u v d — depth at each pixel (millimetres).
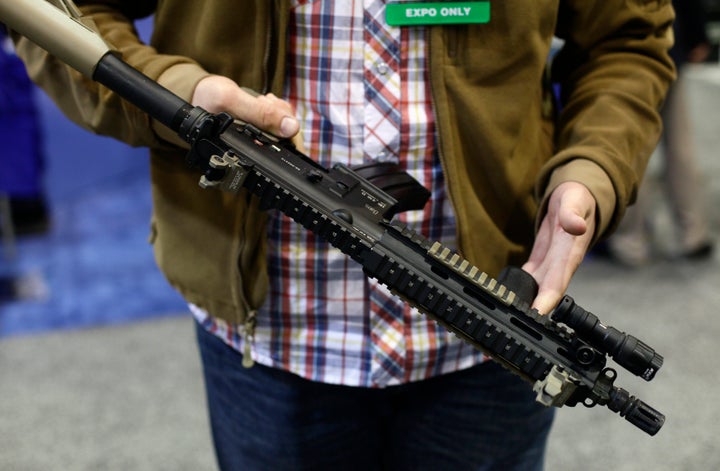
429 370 795
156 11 789
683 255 2691
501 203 778
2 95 2383
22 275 2588
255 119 645
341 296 783
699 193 2641
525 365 557
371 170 679
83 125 792
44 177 3041
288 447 843
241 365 837
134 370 2033
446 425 831
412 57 725
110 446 1736
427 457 852
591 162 708
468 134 738
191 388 1957
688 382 1963
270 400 830
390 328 783
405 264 586
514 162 762
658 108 809
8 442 1747
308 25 717
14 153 2477
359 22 711
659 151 2674
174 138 717
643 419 528
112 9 799
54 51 649
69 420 1827
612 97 771
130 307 2375
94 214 3197
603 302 2373
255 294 772
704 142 3969
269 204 636
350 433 840
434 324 786
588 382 539
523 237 802
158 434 1779
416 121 734
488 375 812
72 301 2410
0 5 630
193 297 815
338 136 744
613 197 704
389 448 872
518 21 702
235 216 752
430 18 700
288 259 779
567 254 663
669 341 2148
